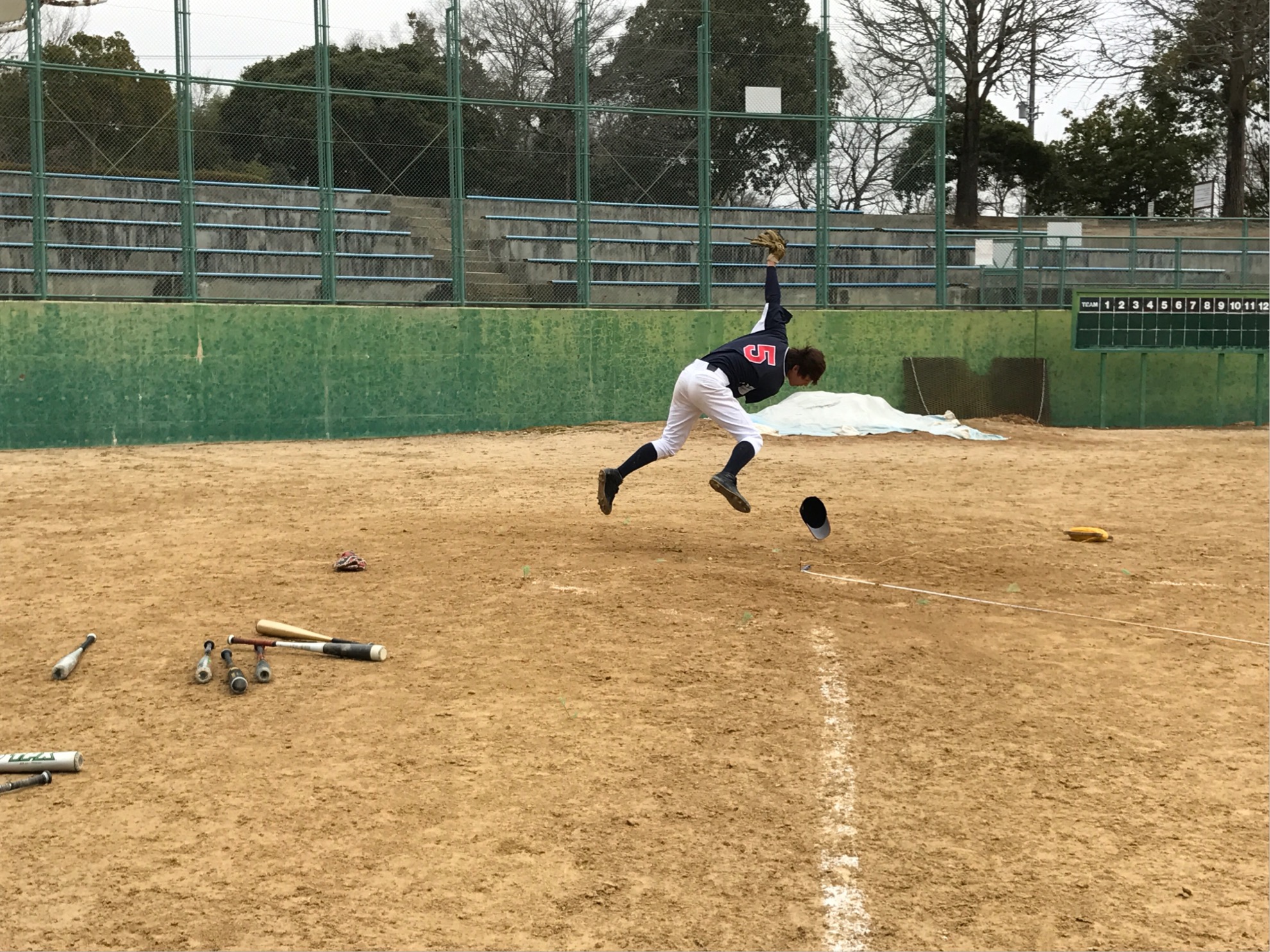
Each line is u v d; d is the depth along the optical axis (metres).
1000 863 3.85
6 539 8.60
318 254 17.53
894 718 5.08
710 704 5.18
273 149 17.52
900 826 4.09
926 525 9.74
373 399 17.66
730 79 20.12
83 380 15.88
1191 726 5.08
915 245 21.45
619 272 19.67
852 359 20.62
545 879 3.70
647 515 9.84
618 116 19.42
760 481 12.38
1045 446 17.03
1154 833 4.07
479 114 18.72
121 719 4.96
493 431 18.45
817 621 6.47
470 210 18.75
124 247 16.95
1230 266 25.94
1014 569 7.98
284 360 17.08
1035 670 5.78
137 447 15.88
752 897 3.61
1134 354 22.25
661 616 6.46
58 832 3.96
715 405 7.88
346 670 5.55
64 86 16.44
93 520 9.47
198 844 3.89
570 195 19.27
